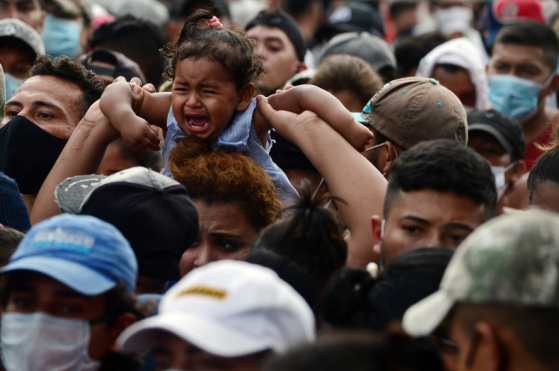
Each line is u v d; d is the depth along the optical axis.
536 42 23.27
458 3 34.84
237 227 14.04
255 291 9.69
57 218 11.38
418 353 8.73
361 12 32.59
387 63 24.16
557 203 14.64
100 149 14.86
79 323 11.14
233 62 14.52
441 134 15.20
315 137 14.64
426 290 11.40
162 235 12.80
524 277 9.09
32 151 16.11
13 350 11.16
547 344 9.05
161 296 12.15
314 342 8.57
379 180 14.29
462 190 12.36
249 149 14.95
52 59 16.77
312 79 19.92
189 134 14.61
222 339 9.55
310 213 12.17
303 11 35.50
